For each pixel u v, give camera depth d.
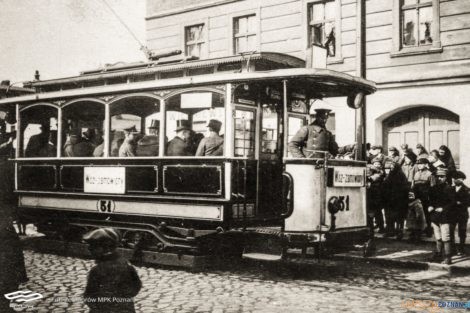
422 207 11.86
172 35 20.91
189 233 9.01
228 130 8.70
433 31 14.82
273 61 9.13
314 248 8.28
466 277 8.73
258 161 9.26
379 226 13.03
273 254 8.41
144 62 10.32
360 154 9.60
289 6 17.61
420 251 10.76
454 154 14.77
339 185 8.75
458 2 14.42
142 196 9.65
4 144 11.90
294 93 9.97
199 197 8.92
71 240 10.79
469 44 14.25
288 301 6.93
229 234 8.84
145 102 10.33
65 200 10.97
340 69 16.47
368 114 15.88
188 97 9.26
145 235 9.65
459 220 10.49
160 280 8.30
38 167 11.48
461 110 14.29
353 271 9.14
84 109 11.09
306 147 8.84
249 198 9.07
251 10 18.55
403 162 13.33
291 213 8.32
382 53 15.71
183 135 9.66
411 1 15.34
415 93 15.04
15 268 6.21
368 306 6.70
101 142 11.02
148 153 9.81
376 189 12.70
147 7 21.66
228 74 8.67
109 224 10.15
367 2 15.99
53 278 8.30
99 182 10.38
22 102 11.77
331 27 16.83
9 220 6.29
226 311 6.41
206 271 9.06
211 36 19.73
